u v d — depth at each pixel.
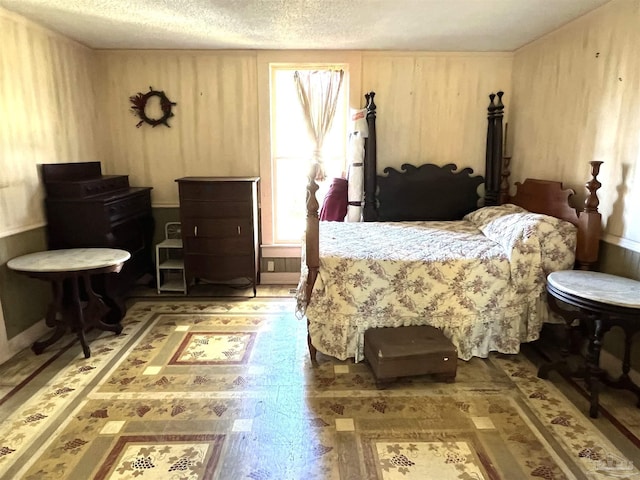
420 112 4.39
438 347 2.63
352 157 4.27
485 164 4.43
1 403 2.45
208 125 4.42
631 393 2.59
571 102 3.33
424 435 2.20
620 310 2.17
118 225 3.68
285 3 2.84
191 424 2.27
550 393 2.60
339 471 1.95
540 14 3.12
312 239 2.75
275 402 2.48
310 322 2.88
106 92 4.33
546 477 1.92
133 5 2.88
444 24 3.35
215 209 4.09
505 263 2.93
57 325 3.06
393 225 4.00
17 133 3.13
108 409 2.40
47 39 3.47
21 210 3.17
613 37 2.84
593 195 2.86
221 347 3.17
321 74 4.36
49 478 1.89
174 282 4.55
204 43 3.98
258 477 1.91
